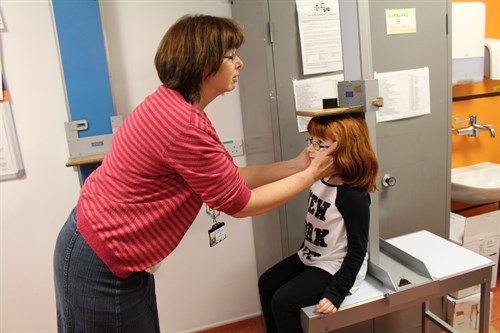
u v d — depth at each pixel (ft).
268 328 4.70
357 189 3.94
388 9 5.69
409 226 6.48
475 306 6.54
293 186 3.65
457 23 6.78
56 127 6.30
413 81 6.02
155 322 4.09
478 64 7.09
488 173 7.66
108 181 3.35
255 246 7.59
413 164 6.29
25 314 6.76
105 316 3.52
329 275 4.00
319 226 4.20
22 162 6.27
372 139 3.92
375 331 6.09
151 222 3.36
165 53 3.24
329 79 5.54
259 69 5.61
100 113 5.96
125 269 3.42
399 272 4.23
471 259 4.58
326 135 3.85
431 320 5.63
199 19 3.29
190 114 3.14
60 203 6.53
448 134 6.41
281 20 5.23
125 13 6.30
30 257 6.59
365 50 3.73
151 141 3.17
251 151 6.74
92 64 5.81
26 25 5.94
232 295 7.67
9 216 6.39
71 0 5.58
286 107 5.44
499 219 7.33
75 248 3.47
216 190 3.26
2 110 6.02
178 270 7.29
